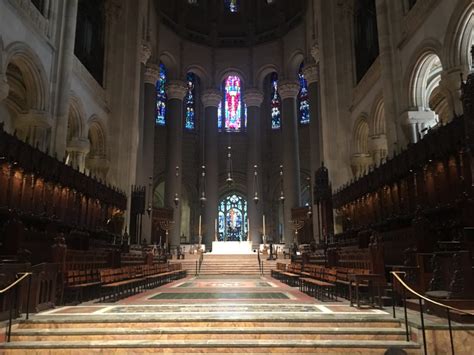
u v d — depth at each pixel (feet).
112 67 102.17
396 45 68.39
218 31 158.51
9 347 23.43
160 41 141.59
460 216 36.42
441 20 54.95
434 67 68.95
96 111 91.86
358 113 91.71
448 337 23.12
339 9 101.71
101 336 24.73
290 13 149.38
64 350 23.41
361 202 76.43
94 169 95.91
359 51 94.89
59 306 33.68
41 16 67.62
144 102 132.16
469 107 32.40
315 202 99.25
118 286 41.16
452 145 45.27
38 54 66.08
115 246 76.54
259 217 146.20
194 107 163.84
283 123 144.97
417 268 31.45
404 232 43.86
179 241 135.44
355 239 70.95
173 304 35.12
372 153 82.94
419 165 52.95
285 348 23.21
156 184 151.94
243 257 104.17
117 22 104.53
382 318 26.20
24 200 56.03
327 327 25.82
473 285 25.55
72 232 58.90
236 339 24.48
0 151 48.65
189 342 23.57
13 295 25.36
